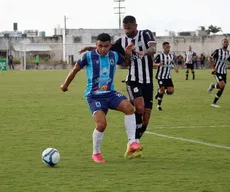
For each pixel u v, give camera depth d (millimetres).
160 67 22750
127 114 11523
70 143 13734
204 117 19859
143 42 12422
